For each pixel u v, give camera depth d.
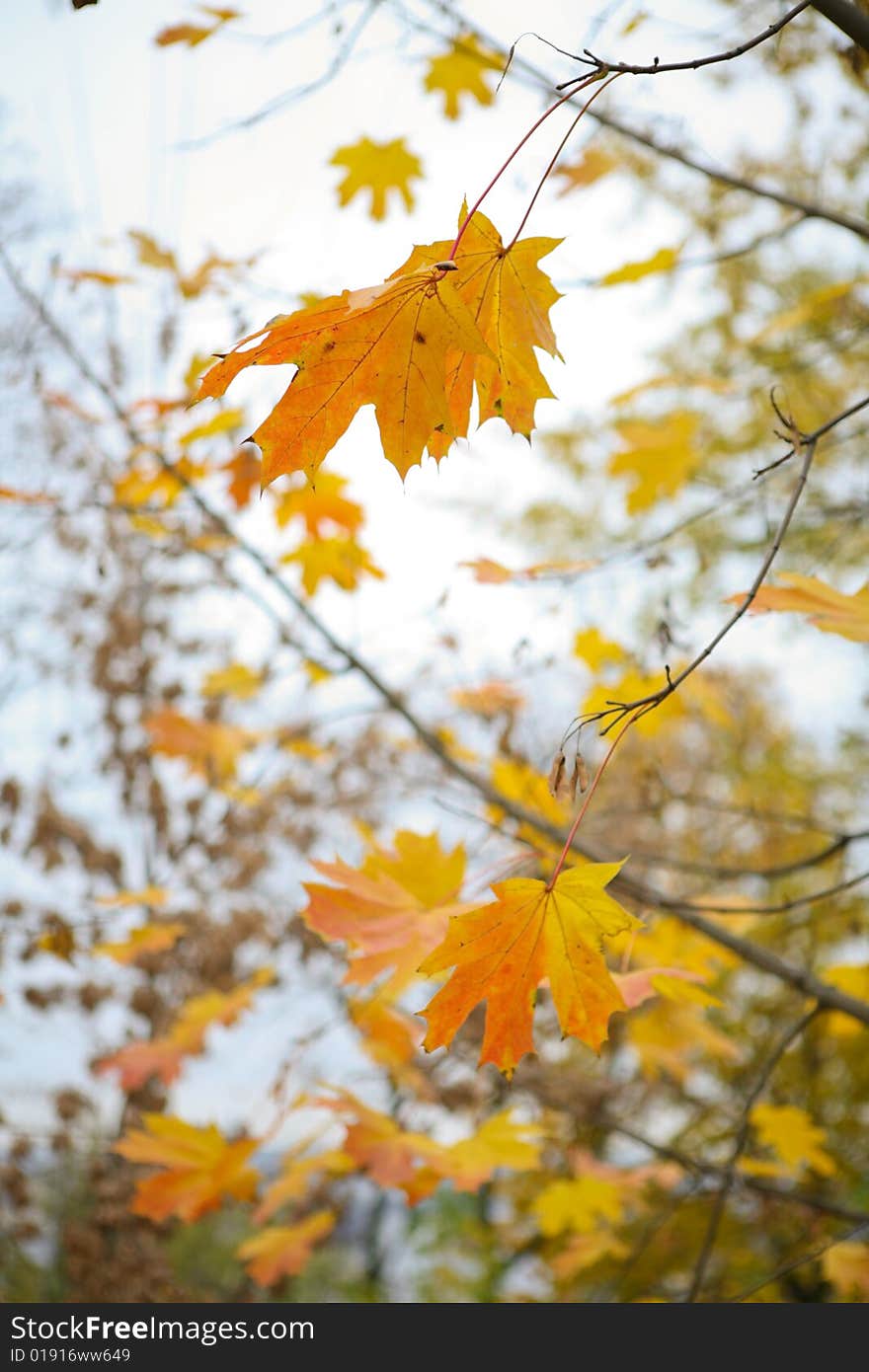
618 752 4.33
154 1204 2.73
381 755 3.94
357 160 2.52
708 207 3.23
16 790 3.74
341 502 2.96
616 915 1.25
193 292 2.70
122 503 3.09
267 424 1.15
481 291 1.27
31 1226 4.05
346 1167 2.99
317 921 1.84
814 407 4.22
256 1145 2.76
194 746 3.61
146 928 3.27
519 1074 3.50
